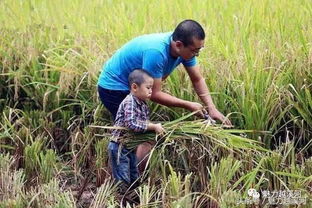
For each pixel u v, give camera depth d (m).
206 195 4.48
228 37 6.05
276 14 6.41
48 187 4.49
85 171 5.39
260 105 5.14
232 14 6.60
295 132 5.30
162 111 5.32
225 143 4.84
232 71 5.39
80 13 7.11
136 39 4.89
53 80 5.80
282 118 5.27
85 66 5.62
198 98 5.28
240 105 5.20
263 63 5.44
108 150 4.98
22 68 5.84
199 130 4.80
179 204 4.22
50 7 7.22
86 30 6.59
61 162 5.51
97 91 5.29
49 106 5.79
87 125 5.57
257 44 5.70
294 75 5.36
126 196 4.94
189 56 4.72
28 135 5.39
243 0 6.81
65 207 4.29
